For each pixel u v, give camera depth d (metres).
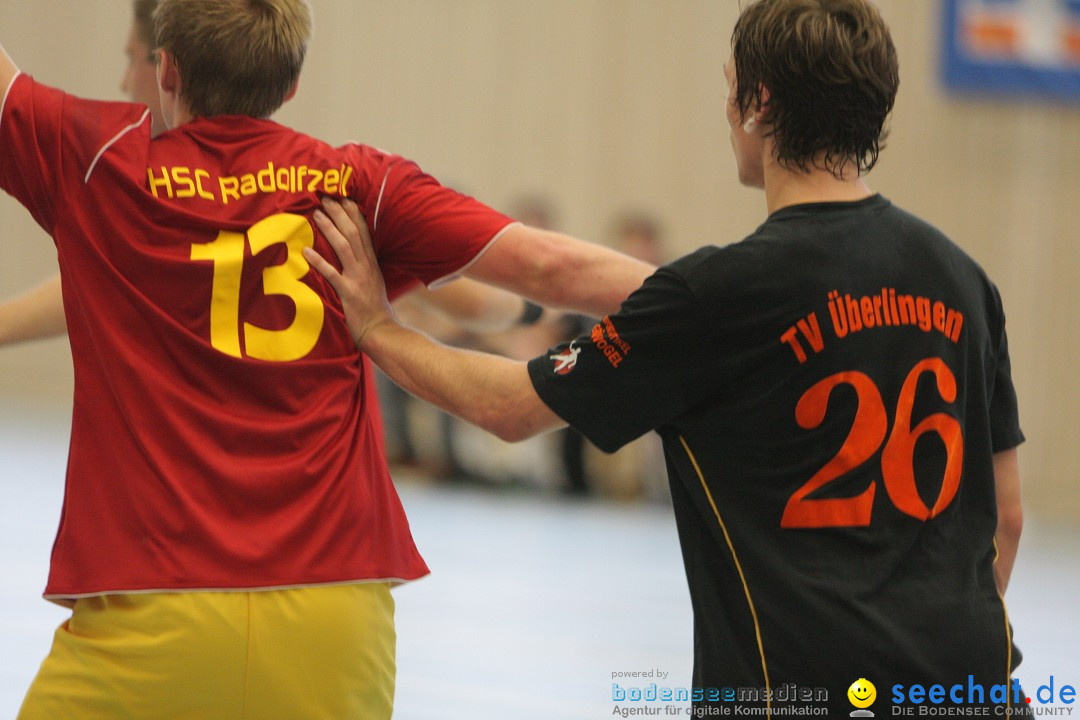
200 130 7.20
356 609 6.88
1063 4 34.88
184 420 6.71
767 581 6.23
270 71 7.34
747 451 6.43
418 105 37.16
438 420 31.75
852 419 6.31
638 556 23.84
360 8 36.78
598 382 6.57
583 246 7.74
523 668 15.51
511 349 28.97
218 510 6.64
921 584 6.28
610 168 36.91
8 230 37.28
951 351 6.60
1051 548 28.58
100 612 6.66
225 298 6.89
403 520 7.48
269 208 7.12
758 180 7.13
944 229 35.22
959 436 6.57
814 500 6.27
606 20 36.72
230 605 6.56
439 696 14.19
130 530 6.61
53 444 30.56
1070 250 35.25
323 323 7.18
